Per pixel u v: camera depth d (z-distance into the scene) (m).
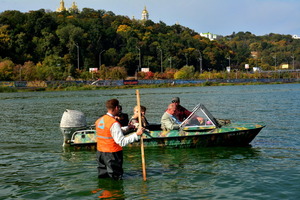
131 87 80.38
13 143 11.73
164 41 147.00
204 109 10.41
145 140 10.01
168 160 8.88
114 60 133.25
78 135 10.16
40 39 118.19
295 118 17.05
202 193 6.41
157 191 6.53
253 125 10.71
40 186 7.01
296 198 6.09
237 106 24.89
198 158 9.09
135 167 8.25
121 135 6.70
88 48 124.25
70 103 32.56
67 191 6.64
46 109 26.19
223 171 7.83
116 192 6.50
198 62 151.25
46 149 10.64
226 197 6.20
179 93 48.97
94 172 7.89
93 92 59.72
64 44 121.00
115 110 6.88
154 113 21.02
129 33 150.00
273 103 26.97
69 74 90.75
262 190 6.53
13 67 84.94
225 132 10.09
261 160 8.80
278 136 12.11
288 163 8.46
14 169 8.34
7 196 6.48
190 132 10.00
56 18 141.88
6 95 51.62
